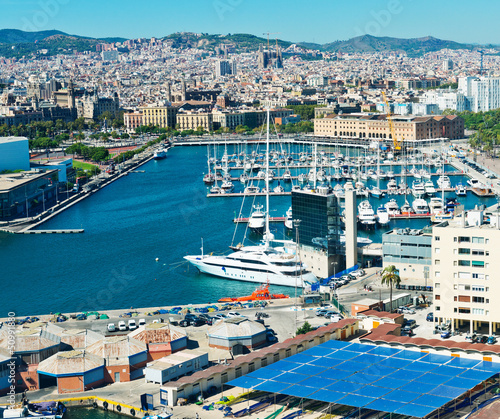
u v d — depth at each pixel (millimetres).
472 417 187375
